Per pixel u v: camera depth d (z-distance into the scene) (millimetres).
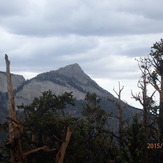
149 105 25188
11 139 16781
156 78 27375
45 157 24797
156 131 23016
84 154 22875
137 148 14930
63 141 17469
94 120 27234
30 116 25656
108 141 22984
